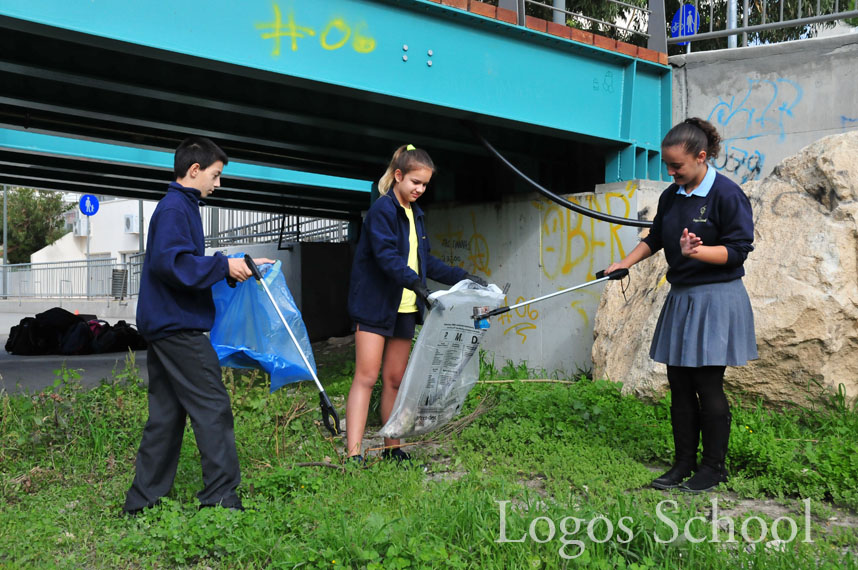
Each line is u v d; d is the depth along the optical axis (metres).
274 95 6.86
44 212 42.19
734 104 7.80
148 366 3.43
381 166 10.52
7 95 6.62
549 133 7.29
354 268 4.22
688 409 3.86
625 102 7.67
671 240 3.87
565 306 7.61
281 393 6.09
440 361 4.00
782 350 4.92
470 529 2.91
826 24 9.53
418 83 6.16
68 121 7.79
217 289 3.82
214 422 3.33
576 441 4.60
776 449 4.00
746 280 5.21
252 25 5.35
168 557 2.96
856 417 4.68
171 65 6.27
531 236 8.02
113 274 25.81
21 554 2.93
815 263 4.96
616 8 15.39
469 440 4.73
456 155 9.48
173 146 8.70
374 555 2.65
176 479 3.79
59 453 4.35
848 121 7.16
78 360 11.43
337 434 3.70
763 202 5.54
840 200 5.10
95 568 2.88
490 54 6.60
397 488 3.62
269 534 3.01
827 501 3.68
